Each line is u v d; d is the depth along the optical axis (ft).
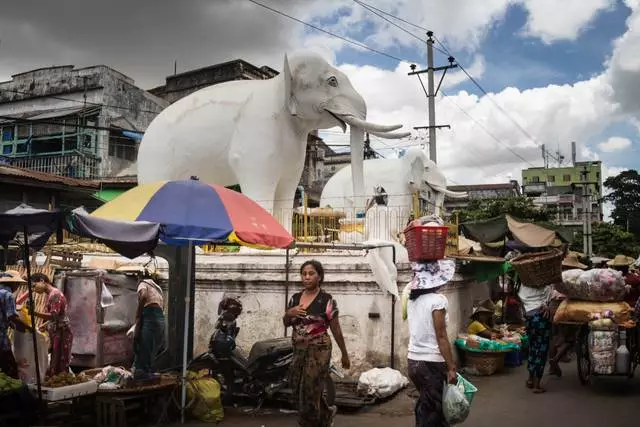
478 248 43.75
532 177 228.63
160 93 85.51
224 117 35.63
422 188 69.87
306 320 16.34
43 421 19.74
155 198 19.66
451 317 31.89
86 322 28.27
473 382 28.94
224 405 23.32
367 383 24.27
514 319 41.88
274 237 20.10
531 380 27.32
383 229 31.50
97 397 20.03
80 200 62.23
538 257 26.27
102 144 73.26
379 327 27.61
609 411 22.82
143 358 22.52
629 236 120.47
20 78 81.41
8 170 52.31
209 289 31.32
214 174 37.09
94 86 75.77
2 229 18.60
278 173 35.22
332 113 35.96
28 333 23.94
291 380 16.47
